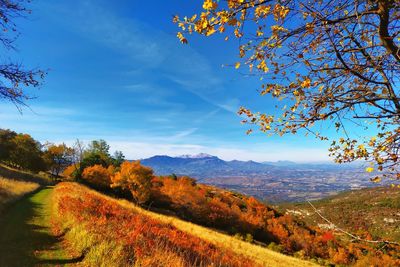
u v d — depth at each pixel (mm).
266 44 3818
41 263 10039
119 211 19531
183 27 3688
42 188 51844
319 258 37875
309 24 3623
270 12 3680
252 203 71688
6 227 15758
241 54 3893
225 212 55281
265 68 3828
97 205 19203
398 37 3420
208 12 3578
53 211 21656
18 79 6176
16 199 28297
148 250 10016
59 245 12484
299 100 4203
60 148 94375
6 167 74750
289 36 3811
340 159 3764
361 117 3734
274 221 57688
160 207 58438
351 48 3783
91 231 11930
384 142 3344
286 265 26688
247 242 42094
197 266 11375
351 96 4059
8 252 11117
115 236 10992
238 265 14906
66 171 79812
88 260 9867
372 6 3525
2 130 90812
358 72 3895
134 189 51688
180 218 52500
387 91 3775
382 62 3684
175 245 13148
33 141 87438
